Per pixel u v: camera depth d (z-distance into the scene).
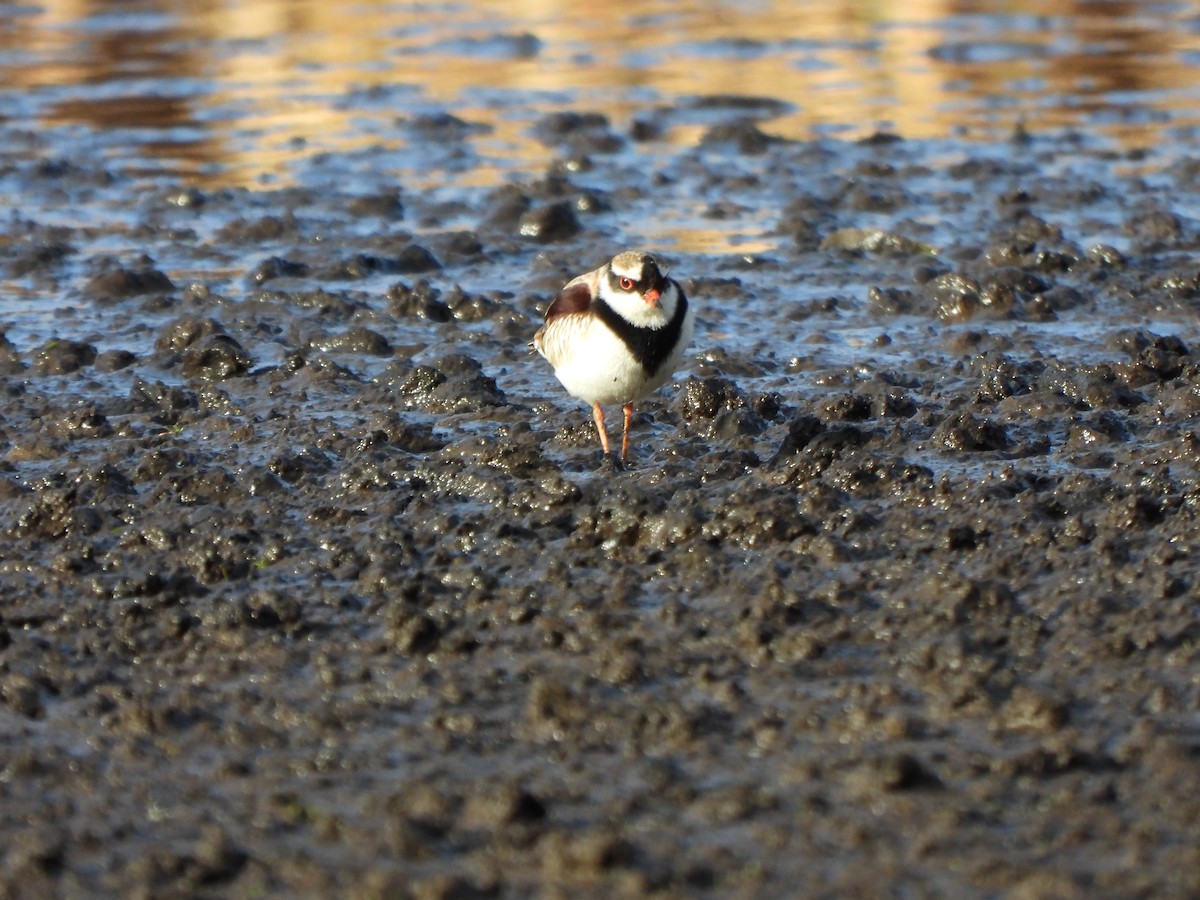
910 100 27.41
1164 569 10.60
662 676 9.62
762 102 27.23
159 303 18.22
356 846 8.05
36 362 16.23
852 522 11.57
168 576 11.33
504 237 20.70
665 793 8.36
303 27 34.47
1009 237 19.62
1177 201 21.25
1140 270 18.41
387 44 32.88
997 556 10.98
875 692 9.27
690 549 11.15
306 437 14.02
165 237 20.94
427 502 12.36
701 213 21.59
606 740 8.92
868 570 10.94
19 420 14.74
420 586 10.82
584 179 23.28
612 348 12.42
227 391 15.61
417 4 36.84
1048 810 8.06
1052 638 9.87
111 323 17.72
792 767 8.51
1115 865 7.58
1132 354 15.75
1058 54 30.47
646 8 36.22
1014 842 7.82
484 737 9.04
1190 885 7.37
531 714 9.17
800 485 12.43
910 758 8.34
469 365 15.66
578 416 14.53
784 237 20.36
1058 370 14.80
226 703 9.57
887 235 19.59
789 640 9.79
